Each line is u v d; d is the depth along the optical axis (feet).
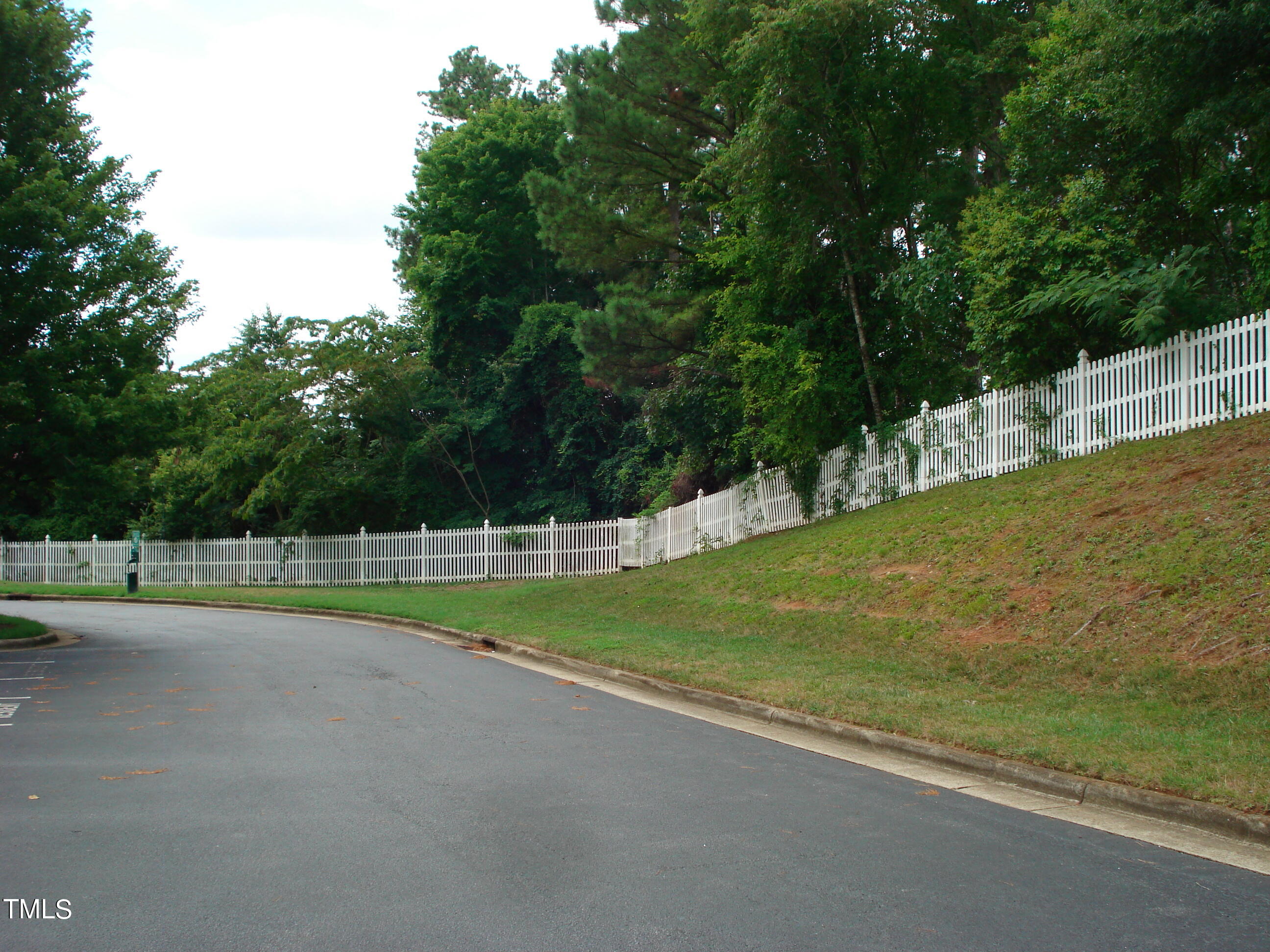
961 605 40.70
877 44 65.82
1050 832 19.35
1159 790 20.74
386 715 32.14
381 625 67.82
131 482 64.03
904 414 73.51
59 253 54.49
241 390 115.24
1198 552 35.32
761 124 67.05
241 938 14.26
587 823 19.84
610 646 45.57
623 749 26.89
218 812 20.67
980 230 59.67
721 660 39.93
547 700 35.22
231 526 129.08
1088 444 51.39
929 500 57.52
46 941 14.16
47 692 37.70
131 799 21.77
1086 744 24.22
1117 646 32.45
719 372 84.58
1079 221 55.16
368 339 118.62
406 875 16.87
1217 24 45.62
